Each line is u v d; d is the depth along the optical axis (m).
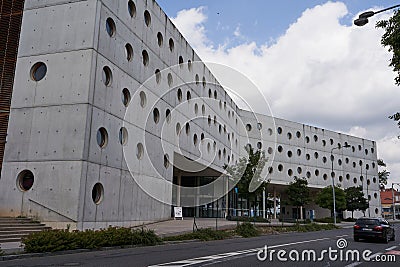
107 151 19.61
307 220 44.62
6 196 18.17
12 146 18.70
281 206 63.44
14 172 18.36
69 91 18.58
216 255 12.38
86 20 19.19
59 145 18.08
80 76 18.59
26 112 18.95
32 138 18.55
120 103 21.06
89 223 17.84
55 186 17.66
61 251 12.46
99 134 19.38
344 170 62.19
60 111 18.48
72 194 17.36
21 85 19.38
